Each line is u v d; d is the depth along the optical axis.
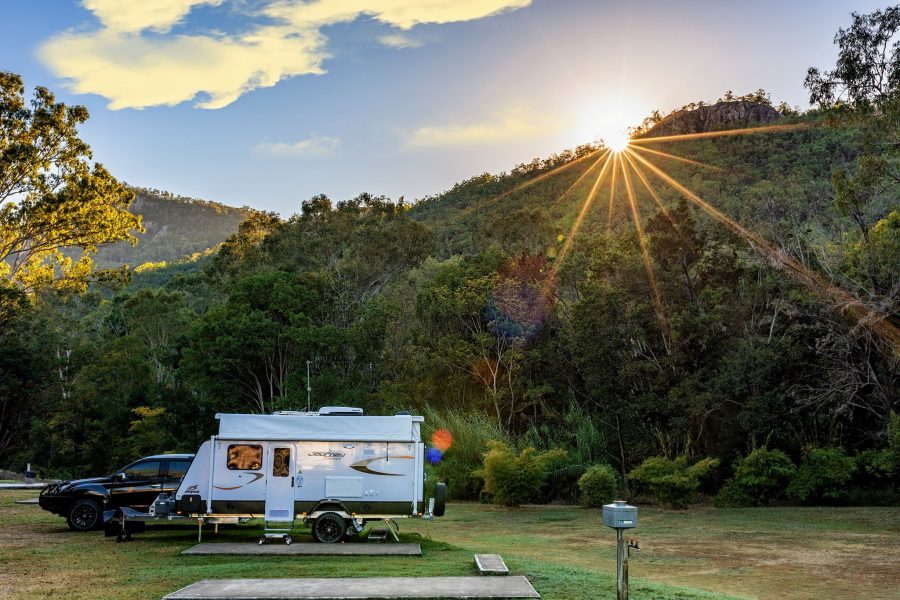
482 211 161.00
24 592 11.10
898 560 17.97
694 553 19.14
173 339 77.69
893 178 33.47
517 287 45.69
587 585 11.66
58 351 66.94
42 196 54.62
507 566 13.27
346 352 53.31
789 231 39.94
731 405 37.00
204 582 11.24
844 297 33.44
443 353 46.00
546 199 161.62
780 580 15.29
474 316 47.56
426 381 46.41
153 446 57.75
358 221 68.50
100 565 13.70
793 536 22.67
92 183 55.56
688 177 138.50
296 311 53.31
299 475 16.89
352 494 16.92
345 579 11.60
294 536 17.81
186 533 18.67
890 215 35.16
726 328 39.09
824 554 18.97
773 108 176.38
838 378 34.09
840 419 36.50
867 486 33.19
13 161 52.78
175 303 83.62
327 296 57.56
